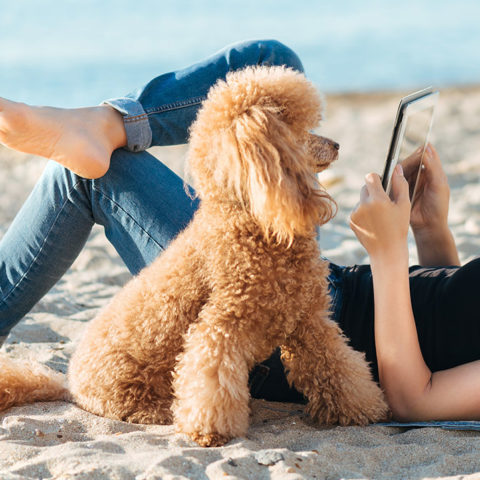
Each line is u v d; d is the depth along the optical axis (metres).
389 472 2.05
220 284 2.28
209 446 2.19
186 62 21.77
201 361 2.25
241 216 2.28
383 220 2.42
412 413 2.42
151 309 2.37
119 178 2.76
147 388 2.43
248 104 2.36
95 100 15.97
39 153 2.61
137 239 2.80
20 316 2.95
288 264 2.31
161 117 2.88
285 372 2.64
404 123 2.47
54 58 22.72
